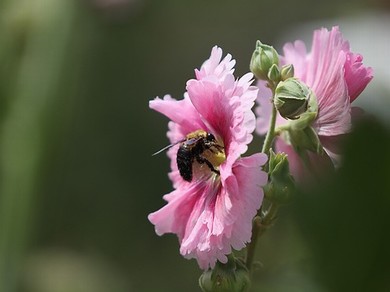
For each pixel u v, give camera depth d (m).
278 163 0.57
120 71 2.52
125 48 2.51
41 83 1.49
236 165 0.57
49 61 1.49
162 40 2.56
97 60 2.38
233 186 0.57
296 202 0.39
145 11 1.73
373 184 0.38
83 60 1.67
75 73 1.54
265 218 0.58
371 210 0.38
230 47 2.60
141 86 2.57
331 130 0.58
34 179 1.49
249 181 0.57
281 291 0.50
